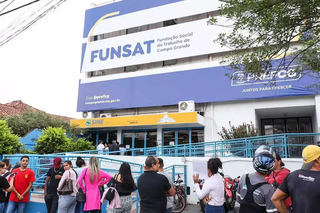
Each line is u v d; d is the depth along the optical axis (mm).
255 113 15477
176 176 10625
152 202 3906
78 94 20297
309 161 2805
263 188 3154
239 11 6602
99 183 5809
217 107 16250
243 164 9898
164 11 18609
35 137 17016
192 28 17406
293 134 10227
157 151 14234
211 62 16406
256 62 7148
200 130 16688
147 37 18797
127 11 20047
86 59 20703
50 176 6582
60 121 19484
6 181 6148
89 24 21281
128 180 4961
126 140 19031
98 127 18531
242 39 7383
